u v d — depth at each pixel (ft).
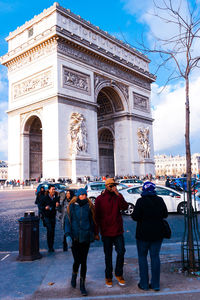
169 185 123.13
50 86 181.27
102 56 209.87
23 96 201.16
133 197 76.23
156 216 26.11
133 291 25.44
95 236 27.48
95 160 194.80
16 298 24.40
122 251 27.25
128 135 233.96
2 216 75.66
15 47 214.07
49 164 174.70
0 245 46.50
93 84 204.13
